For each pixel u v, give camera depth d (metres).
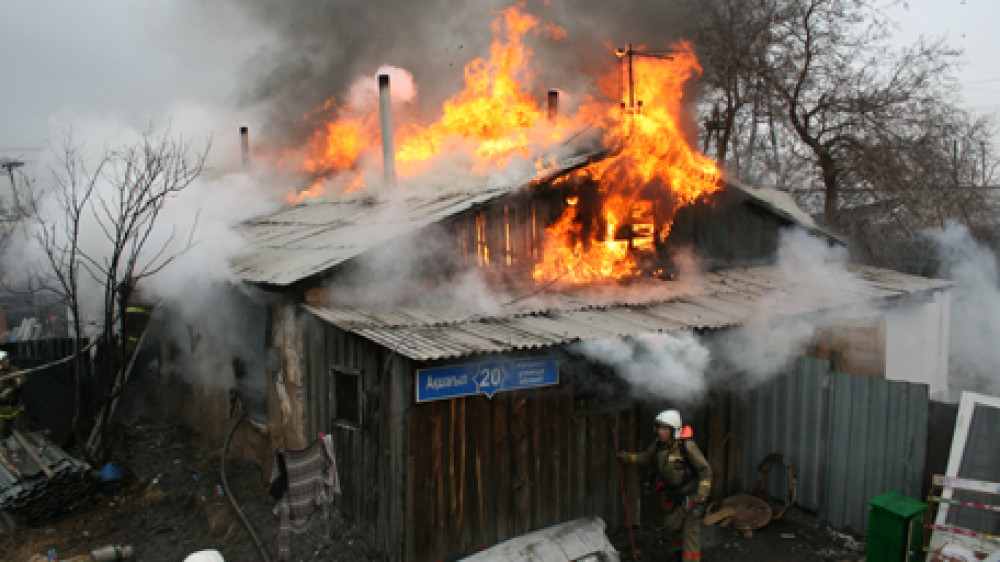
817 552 6.31
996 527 5.32
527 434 6.12
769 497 7.52
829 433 6.90
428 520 5.50
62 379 10.05
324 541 6.02
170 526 6.67
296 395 6.90
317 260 6.53
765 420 7.57
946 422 5.93
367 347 5.86
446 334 5.60
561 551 5.83
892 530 5.43
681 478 5.79
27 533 6.45
